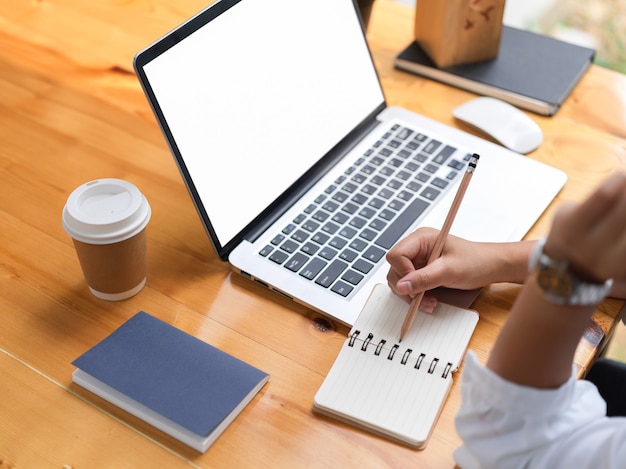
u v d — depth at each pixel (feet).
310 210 3.43
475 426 2.38
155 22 4.58
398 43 4.60
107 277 2.96
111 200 2.89
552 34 8.26
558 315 2.09
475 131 4.04
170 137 3.02
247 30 3.37
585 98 4.27
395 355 2.87
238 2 3.33
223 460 2.58
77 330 2.96
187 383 2.71
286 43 3.54
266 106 3.42
